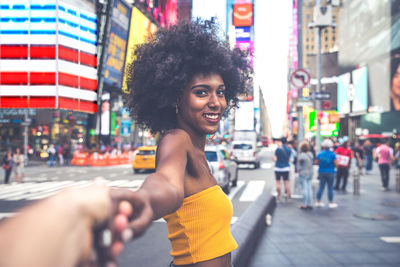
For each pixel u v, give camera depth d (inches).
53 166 1100.5
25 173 847.7
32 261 10.0
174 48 55.2
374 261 191.0
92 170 946.7
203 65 53.4
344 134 3142.2
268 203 295.1
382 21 2474.2
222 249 49.9
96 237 13.3
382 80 2458.2
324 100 494.0
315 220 300.0
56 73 609.0
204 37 54.5
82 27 684.1
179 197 28.3
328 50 4992.6
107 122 1494.8
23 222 10.8
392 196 447.2
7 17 593.6
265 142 4726.9
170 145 43.1
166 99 55.6
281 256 199.3
